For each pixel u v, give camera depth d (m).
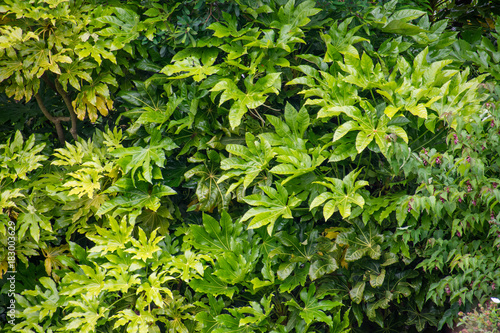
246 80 2.59
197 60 2.64
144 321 2.35
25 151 2.70
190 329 2.57
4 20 2.68
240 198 2.58
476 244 2.40
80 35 2.63
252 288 2.58
